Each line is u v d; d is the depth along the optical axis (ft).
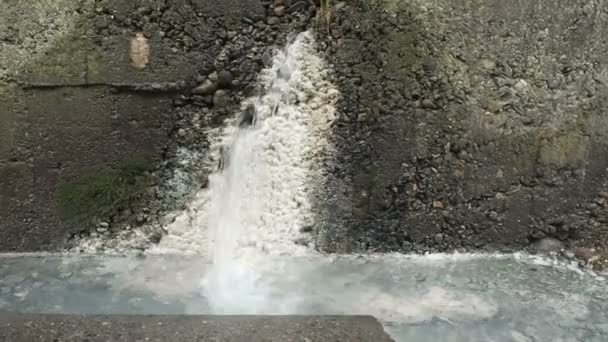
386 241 9.07
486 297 8.21
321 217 9.02
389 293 8.27
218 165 8.96
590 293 8.33
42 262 8.65
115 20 8.48
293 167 8.98
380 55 8.75
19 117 8.49
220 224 8.98
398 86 8.79
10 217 8.71
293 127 8.95
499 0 8.70
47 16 8.35
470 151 8.91
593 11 8.70
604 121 8.87
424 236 9.08
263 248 9.00
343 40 8.79
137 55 8.59
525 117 8.86
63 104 8.54
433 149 8.90
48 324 6.06
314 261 8.91
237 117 8.96
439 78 8.77
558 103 8.85
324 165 8.96
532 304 8.09
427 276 8.64
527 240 9.13
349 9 8.74
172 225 8.93
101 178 8.78
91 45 8.47
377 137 8.88
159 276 8.49
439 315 7.87
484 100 8.82
